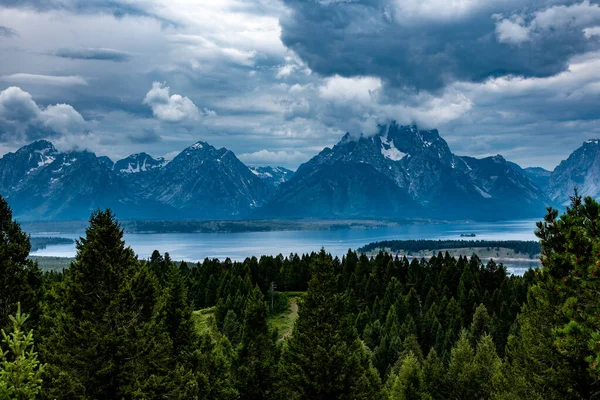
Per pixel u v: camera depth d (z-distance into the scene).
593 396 30.62
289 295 130.25
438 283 127.19
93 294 34.06
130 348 32.69
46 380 30.80
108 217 35.66
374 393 53.09
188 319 51.22
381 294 124.25
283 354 52.25
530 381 35.16
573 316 24.47
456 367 58.84
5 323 35.94
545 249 32.16
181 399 36.06
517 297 107.81
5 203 38.84
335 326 47.75
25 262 39.38
